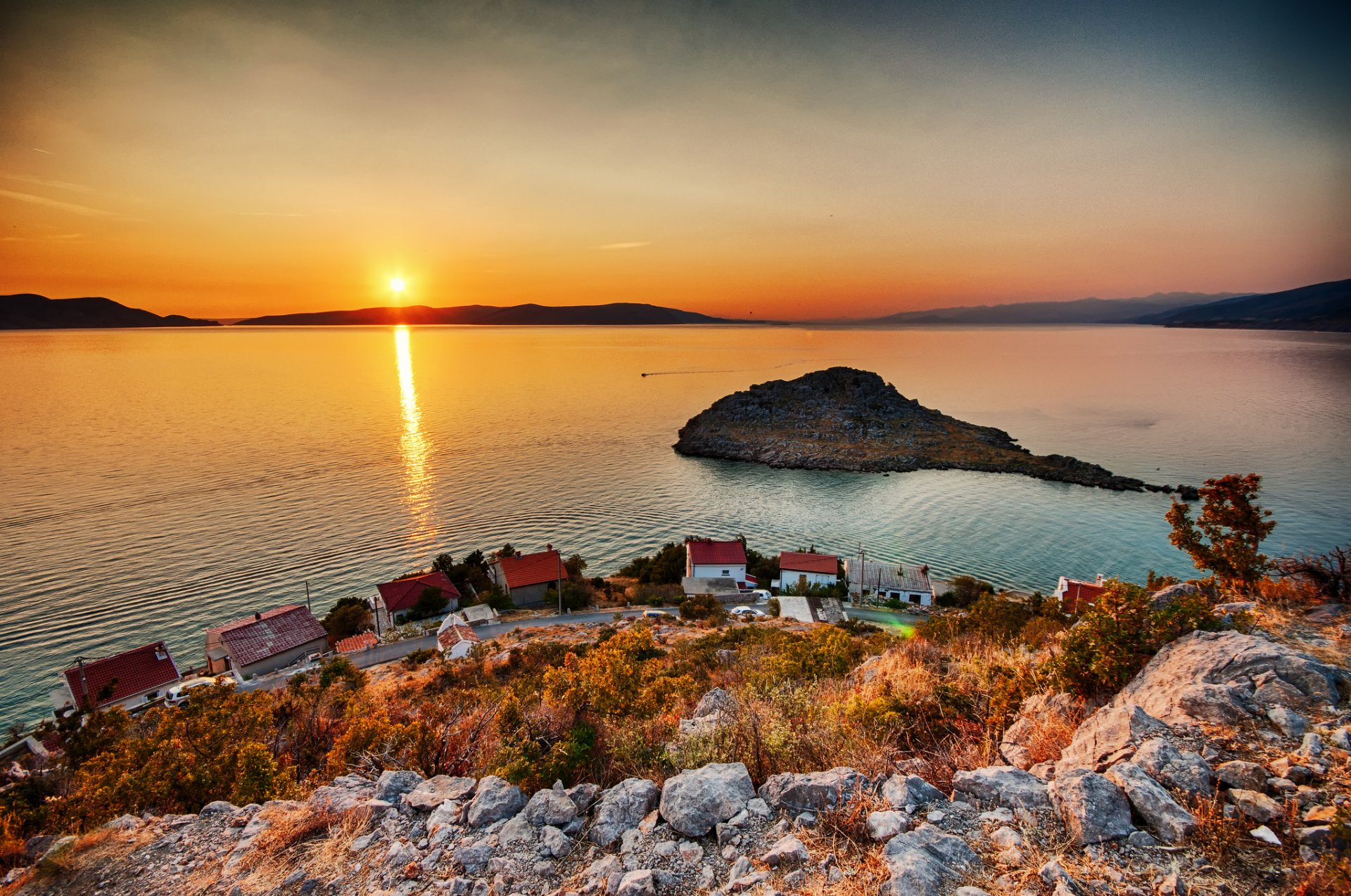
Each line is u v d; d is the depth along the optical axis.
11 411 159.12
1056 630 14.90
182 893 5.43
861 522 85.62
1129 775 5.04
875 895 4.45
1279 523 75.19
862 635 39.25
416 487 95.12
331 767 10.45
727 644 27.62
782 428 140.50
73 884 5.71
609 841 5.67
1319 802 4.59
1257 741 5.58
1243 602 9.52
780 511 90.44
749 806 5.77
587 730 8.79
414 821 6.27
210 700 14.88
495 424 149.75
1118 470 109.69
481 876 5.31
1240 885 4.08
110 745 16.23
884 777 6.21
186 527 75.88
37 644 50.22
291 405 175.62
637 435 140.62
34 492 88.94
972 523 84.69
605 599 59.22
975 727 8.62
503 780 6.65
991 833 5.01
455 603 56.00
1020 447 129.50
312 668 40.88
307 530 76.12
